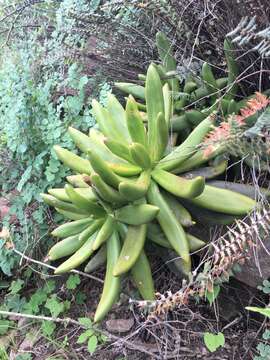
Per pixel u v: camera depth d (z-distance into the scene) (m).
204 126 1.92
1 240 2.44
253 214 1.73
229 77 2.06
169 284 2.18
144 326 2.00
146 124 2.24
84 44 2.79
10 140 2.56
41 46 2.93
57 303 2.31
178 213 1.87
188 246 1.78
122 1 2.31
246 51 1.98
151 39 2.49
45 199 2.07
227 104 2.03
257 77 2.10
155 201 1.86
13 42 3.20
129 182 1.80
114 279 1.86
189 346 2.02
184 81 2.37
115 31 2.59
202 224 1.98
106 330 2.19
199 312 2.10
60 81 2.80
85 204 1.87
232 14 1.96
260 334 1.98
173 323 2.10
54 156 2.40
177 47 2.30
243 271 1.89
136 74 2.65
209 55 2.29
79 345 2.22
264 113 1.54
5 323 2.44
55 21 3.16
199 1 2.10
